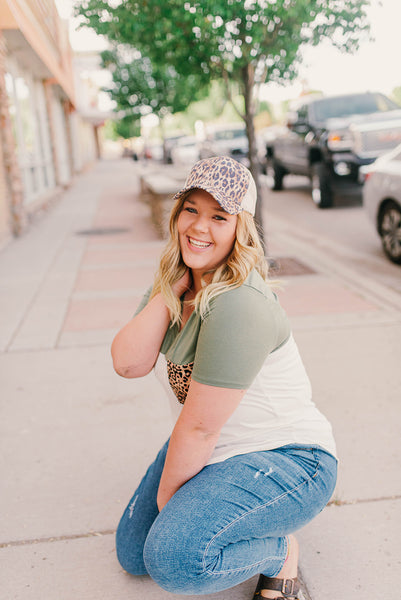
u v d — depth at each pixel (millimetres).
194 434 1621
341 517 2352
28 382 3734
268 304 1610
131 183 20734
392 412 3186
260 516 1645
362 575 2053
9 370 3934
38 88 14383
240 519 1620
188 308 1802
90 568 2135
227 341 1549
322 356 4004
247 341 1552
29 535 2309
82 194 17312
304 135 12297
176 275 1804
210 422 1604
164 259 1787
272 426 1745
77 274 6625
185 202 1680
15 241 9070
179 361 1719
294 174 13992
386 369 3754
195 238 1651
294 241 8477
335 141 10930
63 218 11797
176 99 16188
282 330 1659
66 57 21484
